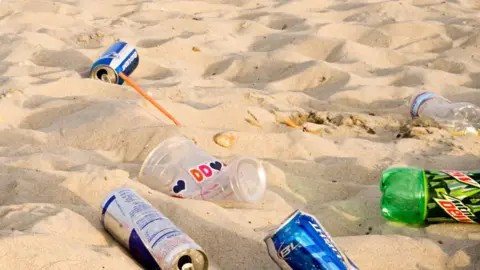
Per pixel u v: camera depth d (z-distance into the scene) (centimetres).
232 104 177
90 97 180
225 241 121
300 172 151
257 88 200
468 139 166
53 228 117
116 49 198
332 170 151
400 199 129
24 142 161
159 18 265
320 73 205
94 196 133
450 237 126
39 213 122
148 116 168
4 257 106
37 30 241
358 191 143
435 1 274
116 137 160
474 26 240
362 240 123
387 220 132
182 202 130
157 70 211
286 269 111
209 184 136
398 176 130
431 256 121
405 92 193
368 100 190
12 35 231
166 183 138
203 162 140
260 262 118
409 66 208
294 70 210
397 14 259
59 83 189
